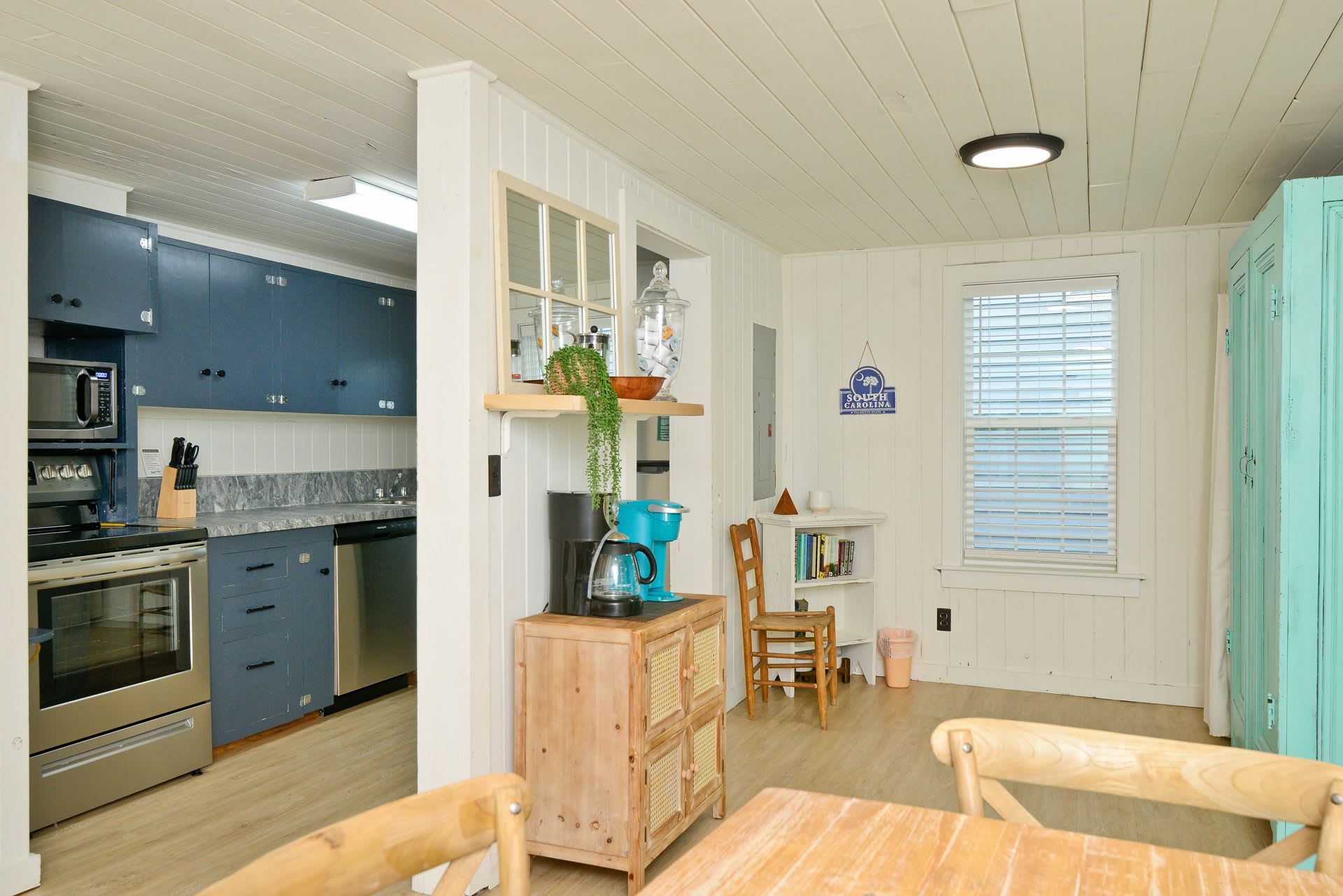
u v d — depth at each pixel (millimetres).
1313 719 2693
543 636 2711
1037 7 2221
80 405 3553
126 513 3754
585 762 2652
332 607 4289
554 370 2744
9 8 2207
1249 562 3357
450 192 2604
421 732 2648
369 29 2340
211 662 3703
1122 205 4078
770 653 4371
